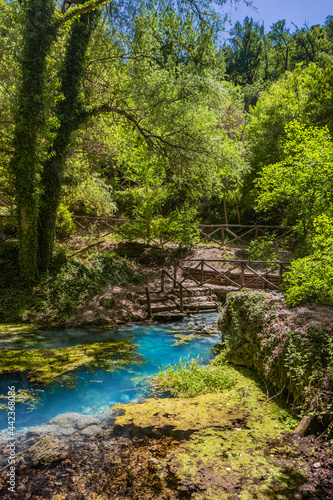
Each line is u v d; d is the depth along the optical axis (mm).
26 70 8234
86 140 13336
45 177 9586
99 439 3539
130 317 8672
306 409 3578
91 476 2953
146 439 3486
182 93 10805
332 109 13094
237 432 3541
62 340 7047
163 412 4051
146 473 2949
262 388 4652
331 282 4219
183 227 11492
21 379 5066
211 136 11141
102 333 7637
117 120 12539
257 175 14742
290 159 5750
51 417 4035
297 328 4125
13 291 8914
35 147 8648
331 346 3506
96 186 12641
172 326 8305
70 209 13188
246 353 5434
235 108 18891
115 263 10820
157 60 11242
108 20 10539
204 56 11211
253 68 31797
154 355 6309
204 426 3676
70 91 9648
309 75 14461
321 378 3465
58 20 8594
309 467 2928
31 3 8070
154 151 11812
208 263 12062
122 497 2678
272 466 2963
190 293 10078
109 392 4742
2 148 8719
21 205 8852
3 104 9938
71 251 10922
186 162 11508
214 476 2859
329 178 4590
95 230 12852
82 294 9094
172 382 4949
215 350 6527
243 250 13086
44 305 8633
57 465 3113
